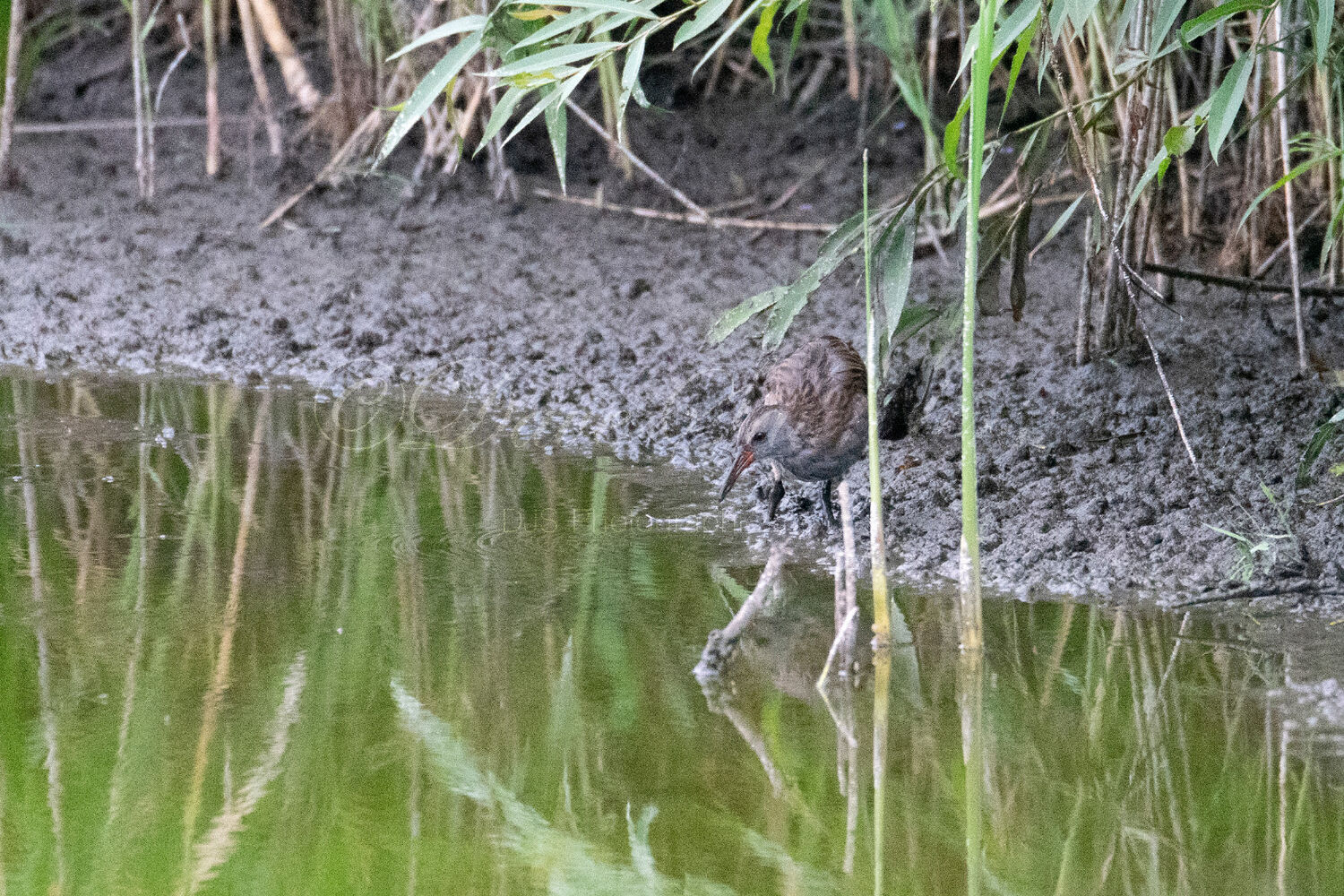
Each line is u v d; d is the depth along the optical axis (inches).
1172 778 264.4
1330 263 520.4
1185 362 487.8
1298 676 299.3
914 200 364.2
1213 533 372.5
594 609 339.0
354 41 722.8
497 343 573.0
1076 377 480.7
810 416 377.7
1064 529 377.4
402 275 645.3
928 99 652.1
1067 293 592.4
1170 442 430.9
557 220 714.2
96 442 462.3
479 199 725.3
